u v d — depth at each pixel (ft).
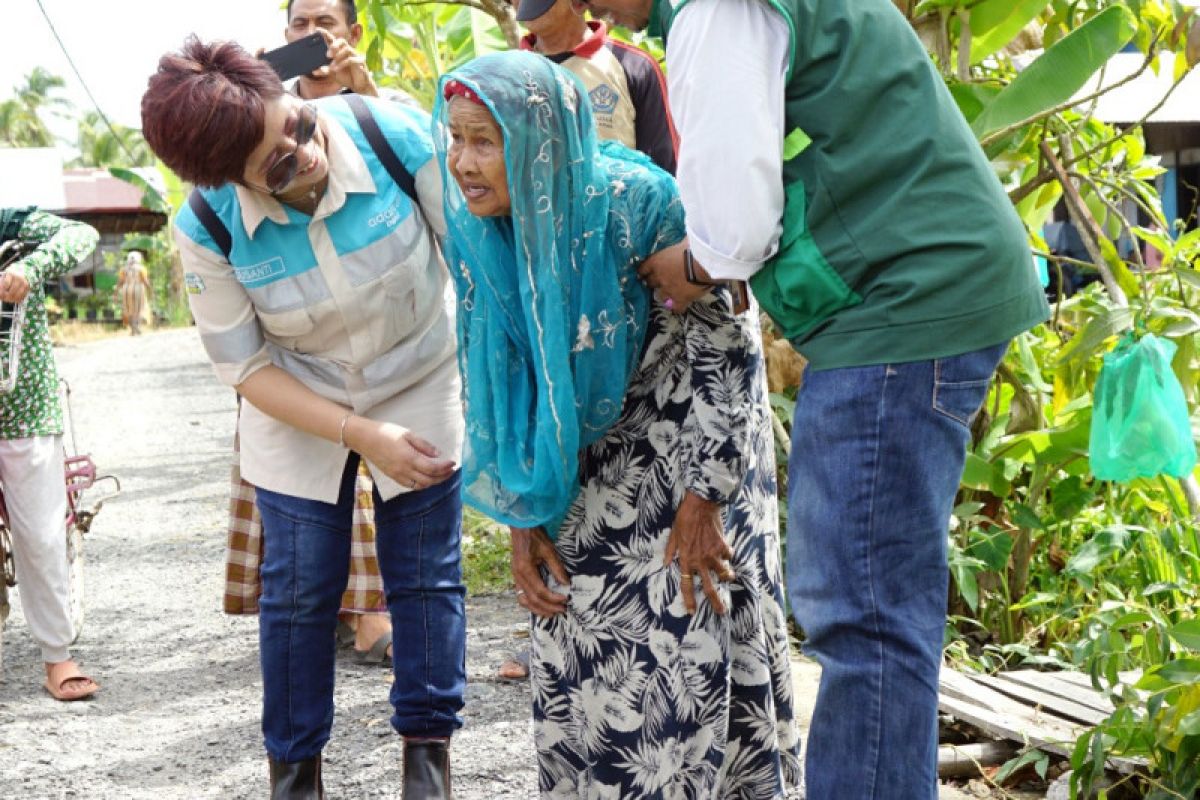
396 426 10.07
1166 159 39.75
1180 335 14.01
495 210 8.25
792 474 8.21
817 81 7.70
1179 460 10.80
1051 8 17.78
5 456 14.76
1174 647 12.23
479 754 12.55
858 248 7.70
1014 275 7.82
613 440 8.65
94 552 23.41
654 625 8.63
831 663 7.97
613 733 8.77
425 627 10.60
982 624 16.12
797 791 10.00
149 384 55.36
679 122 7.79
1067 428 15.39
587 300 8.24
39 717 14.47
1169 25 15.35
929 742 7.89
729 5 7.57
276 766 10.54
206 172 9.14
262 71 9.28
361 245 9.96
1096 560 14.23
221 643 17.31
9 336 14.39
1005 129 14.60
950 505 8.04
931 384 7.69
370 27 21.45
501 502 8.72
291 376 10.28
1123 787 10.97
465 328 8.80
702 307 8.30
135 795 12.21
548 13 11.67
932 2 15.93
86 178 105.91
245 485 14.58
